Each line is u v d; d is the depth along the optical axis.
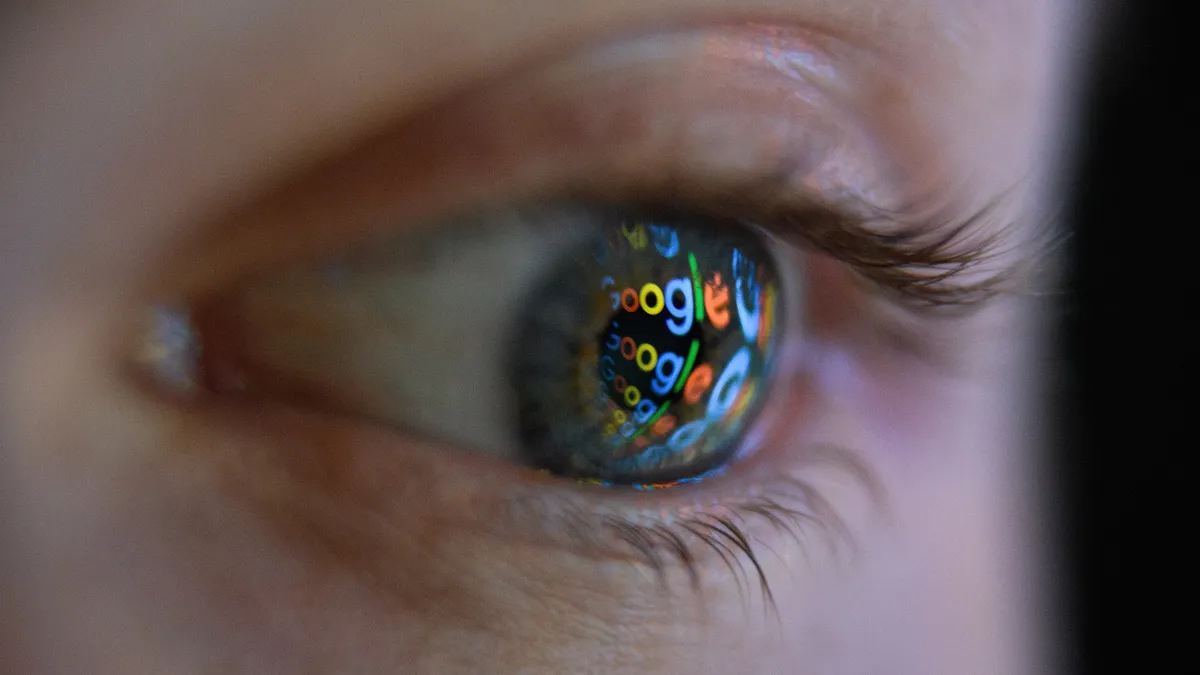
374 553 0.10
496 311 0.11
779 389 0.11
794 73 0.10
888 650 0.11
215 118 0.10
